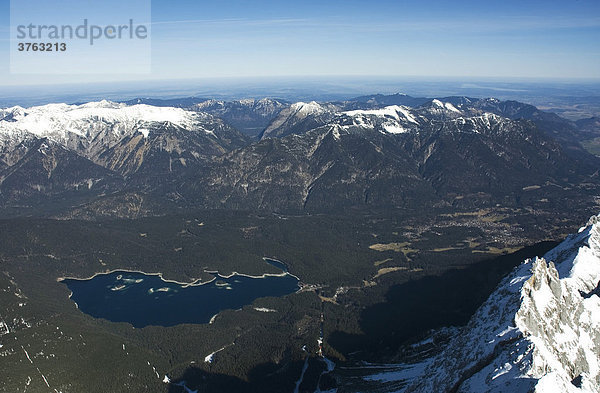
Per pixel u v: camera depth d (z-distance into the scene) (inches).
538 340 6181.1
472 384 6205.7
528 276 7608.3
